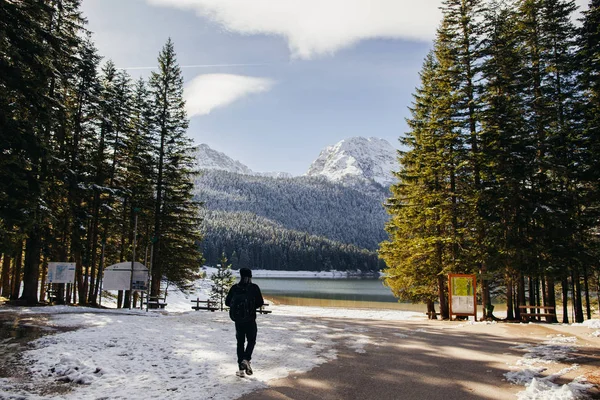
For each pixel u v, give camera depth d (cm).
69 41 2027
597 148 1827
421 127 2586
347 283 11544
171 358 826
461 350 950
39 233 2014
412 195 2489
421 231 2502
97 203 2609
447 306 2344
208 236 16838
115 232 2959
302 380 672
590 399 541
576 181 1908
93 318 1502
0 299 2350
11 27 1345
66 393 590
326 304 5356
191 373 707
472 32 2070
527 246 1853
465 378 689
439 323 1650
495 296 2589
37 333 1118
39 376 689
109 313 1819
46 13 1529
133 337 1062
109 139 2689
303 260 17512
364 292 7888
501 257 1873
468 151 2066
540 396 562
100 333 1115
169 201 2917
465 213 2097
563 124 1983
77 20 2145
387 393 606
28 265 2178
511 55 1977
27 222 1515
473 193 2002
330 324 1537
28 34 1403
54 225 2122
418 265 2427
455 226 2152
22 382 652
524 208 1880
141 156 2878
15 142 1363
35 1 1428
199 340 1048
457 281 1852
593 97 1895
